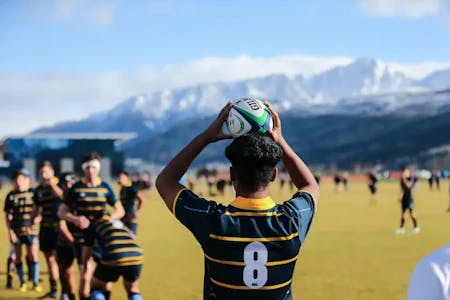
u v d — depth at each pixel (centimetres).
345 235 1950
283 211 315
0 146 10556
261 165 307
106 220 771
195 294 1036
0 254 1554
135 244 752
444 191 5788
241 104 331
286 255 306
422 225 2294
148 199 4719
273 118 336
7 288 1095
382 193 5562
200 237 308
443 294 215
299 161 338
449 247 224
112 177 10712
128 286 759
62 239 888
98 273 750
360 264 1346
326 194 5338
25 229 1070
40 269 1310
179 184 325
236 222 305
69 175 985
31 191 1080
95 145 10625
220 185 5100
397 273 1223
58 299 1005
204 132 329
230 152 310
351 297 995
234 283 302
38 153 10388
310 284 1109
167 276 1212
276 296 305
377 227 2227
